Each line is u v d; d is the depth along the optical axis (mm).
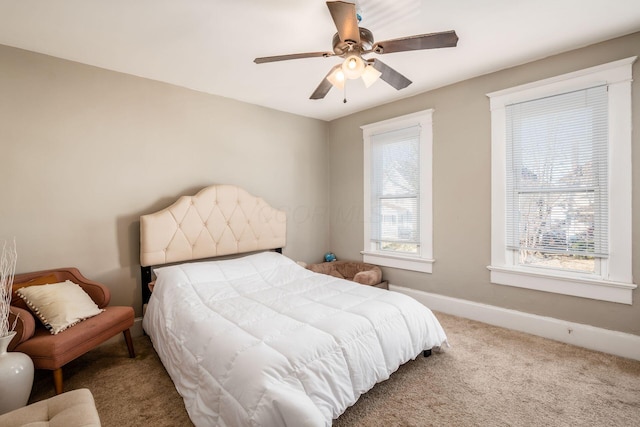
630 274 2213
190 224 2949
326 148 4371
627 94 2189
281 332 1680
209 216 3080
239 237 3314
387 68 2031
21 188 2291
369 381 1670
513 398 1782
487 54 2477
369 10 1866
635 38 2164
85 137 2551
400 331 1950
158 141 2926
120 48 2316
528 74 2619
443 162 3174
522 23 2041
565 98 2439
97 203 2609
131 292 2779
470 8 1870
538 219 2613
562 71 2453
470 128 2969
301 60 2537
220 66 2631
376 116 3762
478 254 2961
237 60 2521
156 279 2631
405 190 3518
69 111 2482
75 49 2326
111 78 2674
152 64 2586
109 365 2225
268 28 2057
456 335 2621
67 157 2473
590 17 1980
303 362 1467
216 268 2738
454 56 2508
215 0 1767
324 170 4348
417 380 1965
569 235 2461
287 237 3951
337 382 1516
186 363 1718
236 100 3463
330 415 1423
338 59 2514
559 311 2521
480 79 2895
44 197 2379
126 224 2752
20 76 2291
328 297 2275
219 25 2021
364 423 1587
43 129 2373
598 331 2326
